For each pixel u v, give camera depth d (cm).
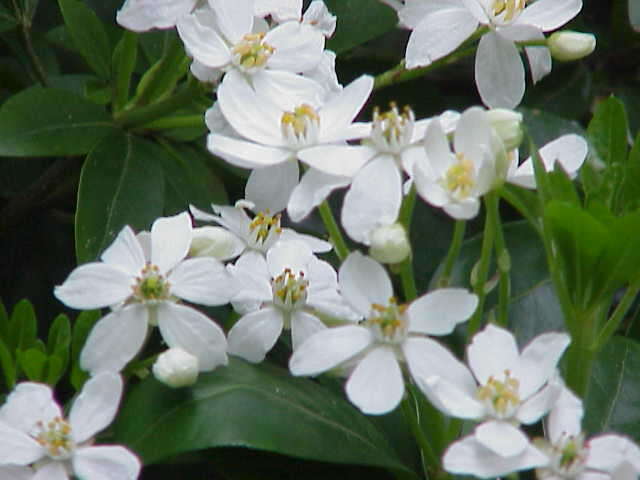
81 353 25
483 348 24
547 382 24
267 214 28
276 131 26
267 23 29
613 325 25
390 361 25
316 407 26
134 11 28
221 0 28
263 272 27
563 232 25
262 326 27
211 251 27
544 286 30
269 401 25
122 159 30
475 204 24
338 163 25
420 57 29
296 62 28
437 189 24
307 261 27
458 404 24
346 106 26
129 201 29
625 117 27
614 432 28
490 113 26
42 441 24
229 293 26
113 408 25
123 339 26
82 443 25
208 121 27
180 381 25
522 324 30
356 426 26
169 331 26
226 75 28
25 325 27
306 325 27
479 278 25
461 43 29
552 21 29
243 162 26
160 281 26
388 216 25
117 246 26
